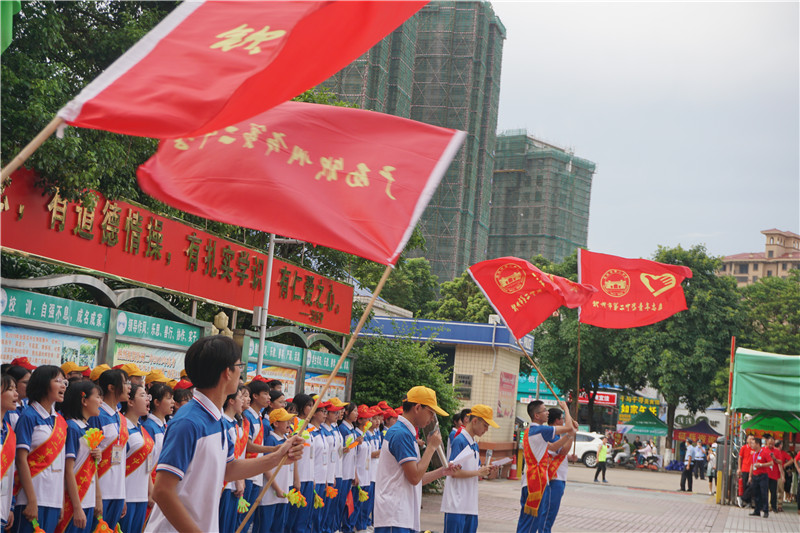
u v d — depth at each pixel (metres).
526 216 103.88
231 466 3.93
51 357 9.09
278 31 3.37
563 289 10.30
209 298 12.34
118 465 6.79
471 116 83.69
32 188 8.91
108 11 10.66
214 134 5.17
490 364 26.11
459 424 11.20
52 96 8.17
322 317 15.83
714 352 38.81
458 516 8.18
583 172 106.69
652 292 11.59
